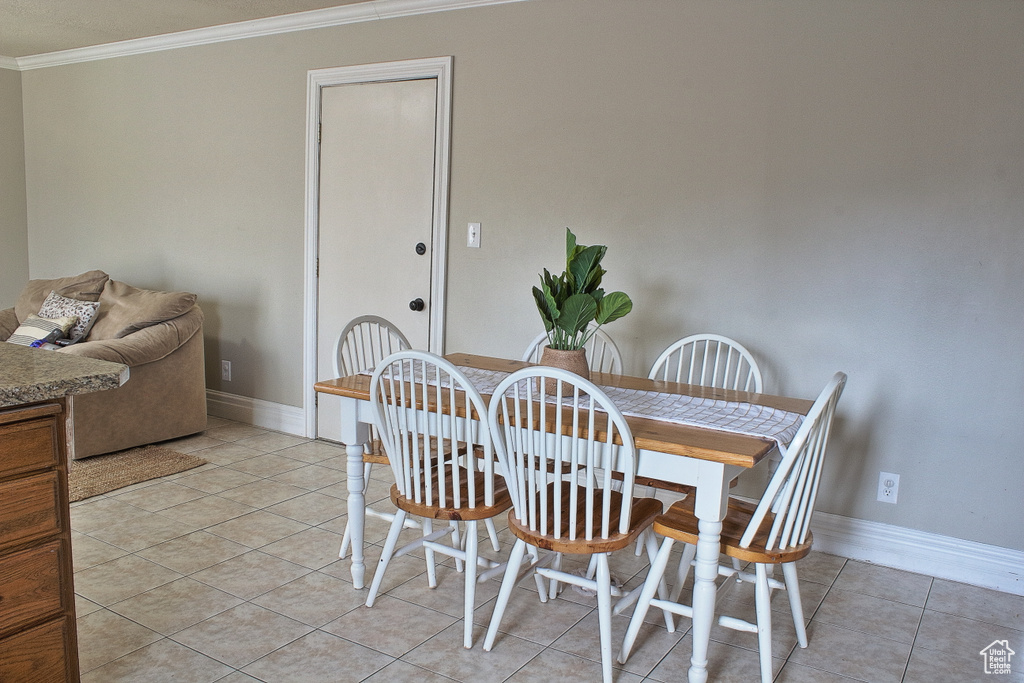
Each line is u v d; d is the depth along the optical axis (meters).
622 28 3.29
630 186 3.34
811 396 3.08
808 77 2.95
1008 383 2.73
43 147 5.59
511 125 3.60
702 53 3.14
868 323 2.94
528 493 2.23
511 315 3.71
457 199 3.80
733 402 2.48
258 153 4.46
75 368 1.78
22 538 1.67
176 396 4.23
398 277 4.03
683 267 3.27
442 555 2.93
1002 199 2.67
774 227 3.07
